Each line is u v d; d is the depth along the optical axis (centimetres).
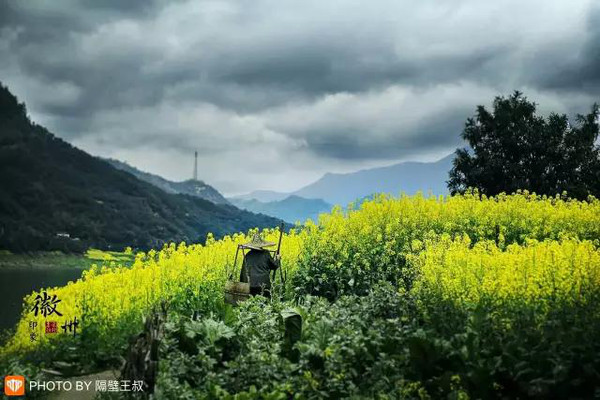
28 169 16075
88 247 12300
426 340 836
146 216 16062
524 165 3809
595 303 941
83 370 1162
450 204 1878
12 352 1148
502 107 3900
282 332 1073
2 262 9694
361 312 1120
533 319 902
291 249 1661
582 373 766
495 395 791
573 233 1633
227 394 839
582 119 3834
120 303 1280
